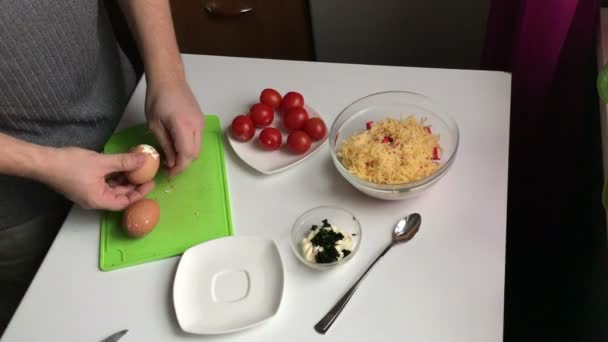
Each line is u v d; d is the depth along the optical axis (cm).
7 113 91
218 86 105
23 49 84
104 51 106
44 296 77
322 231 77
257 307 73
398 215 81
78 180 77
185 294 75
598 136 104
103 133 107
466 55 155
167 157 89
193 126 88
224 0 154
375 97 91
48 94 92
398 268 75
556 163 120
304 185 87
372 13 151
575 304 112
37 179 79
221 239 79
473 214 80
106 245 81
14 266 112
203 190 88
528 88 106
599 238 99
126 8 96
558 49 97
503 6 109
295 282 75
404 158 81
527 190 125
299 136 90
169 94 90
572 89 109
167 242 81
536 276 131
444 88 99
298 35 162
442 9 145
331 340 69
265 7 155
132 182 84
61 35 88
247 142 94
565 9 90
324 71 106
